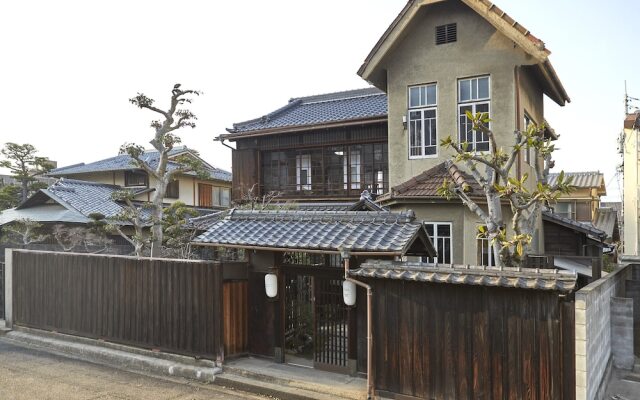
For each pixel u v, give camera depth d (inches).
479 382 250.8
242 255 512.7
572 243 598.2
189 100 510.6
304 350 368.5
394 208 493.7
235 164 741.9
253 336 361.1
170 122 507.2
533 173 568.4
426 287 268.8
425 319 268.7
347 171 663.1
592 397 244.1
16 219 705.0
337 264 332.8
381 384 281.3
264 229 344.5
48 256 441.7
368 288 284.5
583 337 225.0
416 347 270.8
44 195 776.9
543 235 602.2
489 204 313.1
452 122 511.2
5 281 475.5
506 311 244.8
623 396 286.2
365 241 292.8
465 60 507.2
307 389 299.7
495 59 492.7
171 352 363.3
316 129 667.4
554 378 230.2
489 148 492.1
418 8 507.8
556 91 577.0
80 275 418.9
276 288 344.2
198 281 352.2
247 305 365.1
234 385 319.3
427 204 476.1
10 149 893.2
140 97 486.9
